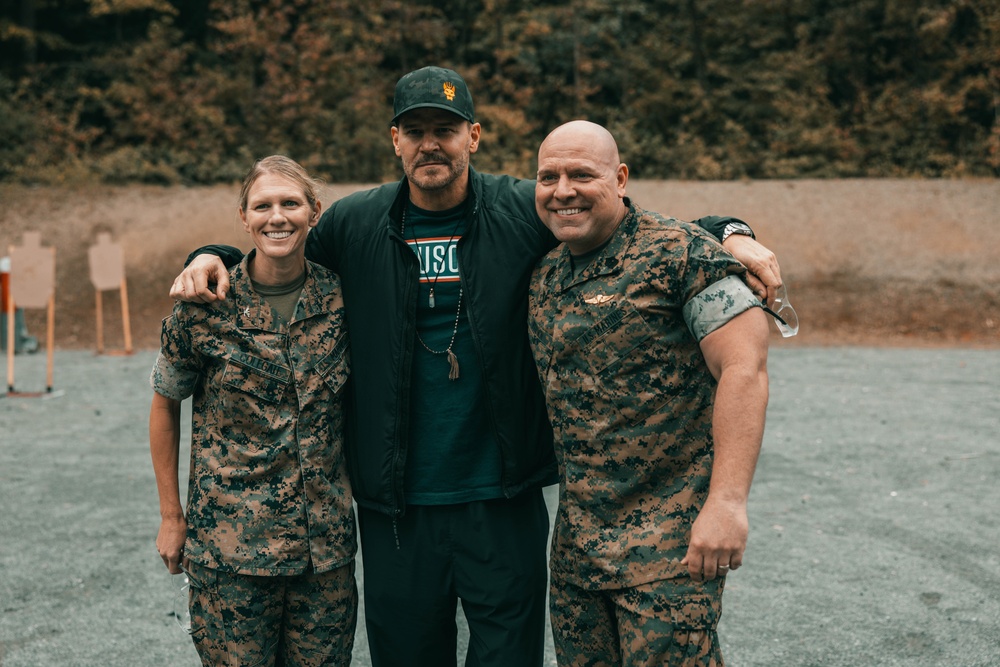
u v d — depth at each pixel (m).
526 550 2.33
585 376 2.03
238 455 2.15
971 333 12.23
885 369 9.52
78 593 3.70
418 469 2.29
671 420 2.00
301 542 2.14
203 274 2.12
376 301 2.29
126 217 15.54
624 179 2.10
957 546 4.23
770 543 4.29
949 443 6.25
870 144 18.41
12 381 8.20
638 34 20.88
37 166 17.11
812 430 6.67
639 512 2.01
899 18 19.25
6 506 4.89
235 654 2.13
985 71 19.05
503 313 2.27
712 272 1.92
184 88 17.94
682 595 1.94
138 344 12.04
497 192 2.36
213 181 17.31
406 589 2.32
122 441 6.39
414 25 18.81
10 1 19.67
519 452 2.30
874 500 4.97
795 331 2.13
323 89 18.31
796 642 3.23
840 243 14.78
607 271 2.03
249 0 19.02
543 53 19.52
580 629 2.12
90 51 20.17
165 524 2.25
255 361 2.14
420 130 2.23
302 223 2.16
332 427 2.25
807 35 20.09
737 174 17.92
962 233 14.83
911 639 3.24
